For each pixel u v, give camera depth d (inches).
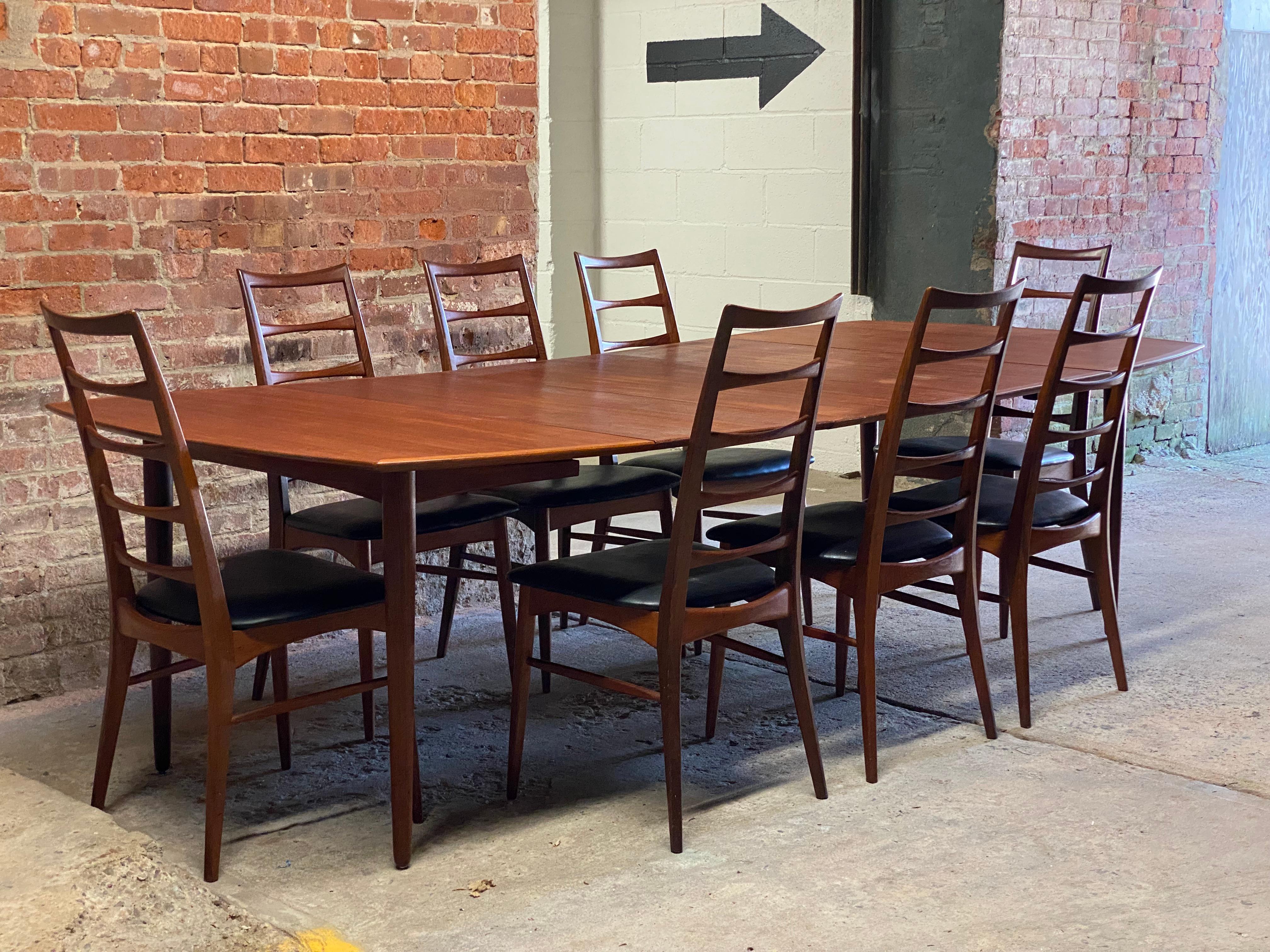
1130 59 237.9
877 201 234.7
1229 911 94.2
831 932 91.9
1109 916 93.6
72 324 100.2
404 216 162.9
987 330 177.6
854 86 231.5
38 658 139.4
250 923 90.7
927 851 104.0
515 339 175.0
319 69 153.3
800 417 109.5
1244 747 123.9
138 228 141.9
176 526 149.9
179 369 146.5
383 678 110.8
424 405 119.9
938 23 222.1
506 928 93.0
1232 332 266.2
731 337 170.4
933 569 122.5
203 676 146.1
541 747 126.6
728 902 96.4
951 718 132.9
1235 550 193.2
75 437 139.8
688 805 113.4
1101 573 138.9
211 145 146.1
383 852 105.3
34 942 86.5
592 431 105.7
